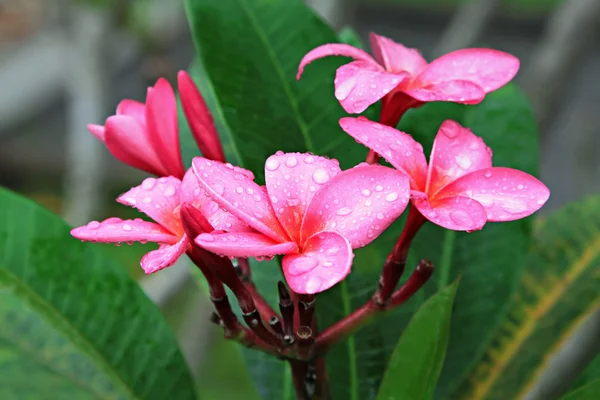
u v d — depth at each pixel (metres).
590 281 0.59
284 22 0.57
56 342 0.56
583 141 1.24
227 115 0.55
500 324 0.57
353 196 0.45
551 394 0.58
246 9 0.57
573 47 0.85
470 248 0.58
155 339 0.55
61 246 0.55
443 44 1.13
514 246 0.58
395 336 0.56
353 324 0.49
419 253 0.58
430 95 0.49
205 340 0.96
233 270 0.47
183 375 0.55
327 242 0.44
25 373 0.55
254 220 0.44
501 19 2.35
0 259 0.54
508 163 0.59
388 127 0.48
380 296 0.49
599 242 0.61
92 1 1.07
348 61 0.57
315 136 0.56
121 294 0.55
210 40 0.56
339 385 0.56
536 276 0.60
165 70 1.07
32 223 0.55
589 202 0.62
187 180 0.47
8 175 2.66
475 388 0.58
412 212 0.48
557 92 0.86
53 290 0.54
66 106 2.44
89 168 1.13
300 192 0.45
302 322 0.48
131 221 0.47
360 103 0.48
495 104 0.60
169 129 0.52
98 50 1.10
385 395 0.48
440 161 0.48
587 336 0.58
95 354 0.54
